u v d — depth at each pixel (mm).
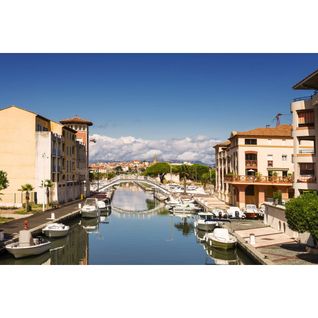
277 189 58125
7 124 64812
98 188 109250
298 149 38438
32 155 64625
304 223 24141
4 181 46656
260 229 41375
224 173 77375
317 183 35938
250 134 62094
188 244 40844
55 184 67062
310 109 37625
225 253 33719
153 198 114125
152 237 45781
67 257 34938
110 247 39281
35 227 40719
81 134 97125
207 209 61188
